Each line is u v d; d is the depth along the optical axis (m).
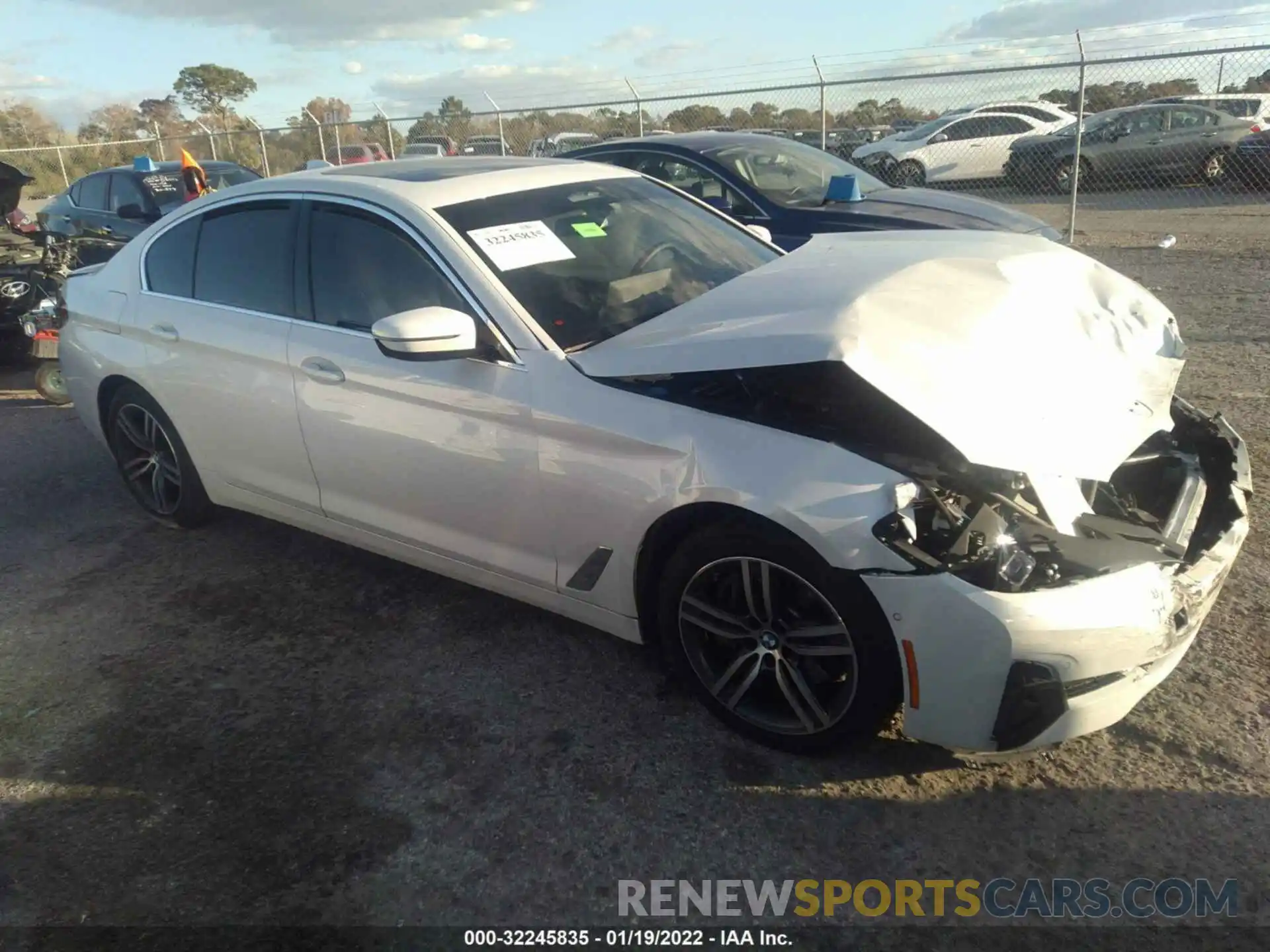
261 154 18.23
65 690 3.51
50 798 2.93
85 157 24.45
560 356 3.08
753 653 2.88
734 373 2.76
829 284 3.14
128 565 4.47
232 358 3.97
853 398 2.68
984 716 2.50
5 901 2.55
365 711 3.29
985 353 2.82
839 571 2.54
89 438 6.36
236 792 2.92
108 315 4.56
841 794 2.78
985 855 2.54
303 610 3.99
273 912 2.49
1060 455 2.58
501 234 3.45
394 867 2.61
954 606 2.42
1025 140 16.03
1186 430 3.40
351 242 3.63
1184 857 2.50
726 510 2.73
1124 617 2.44
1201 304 8.22
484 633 3.73
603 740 3.07
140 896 2.55
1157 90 13.41
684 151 7.39
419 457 3.42
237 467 4.21
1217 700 3.05
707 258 3.86
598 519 3.02
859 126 13.86
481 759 3.01
